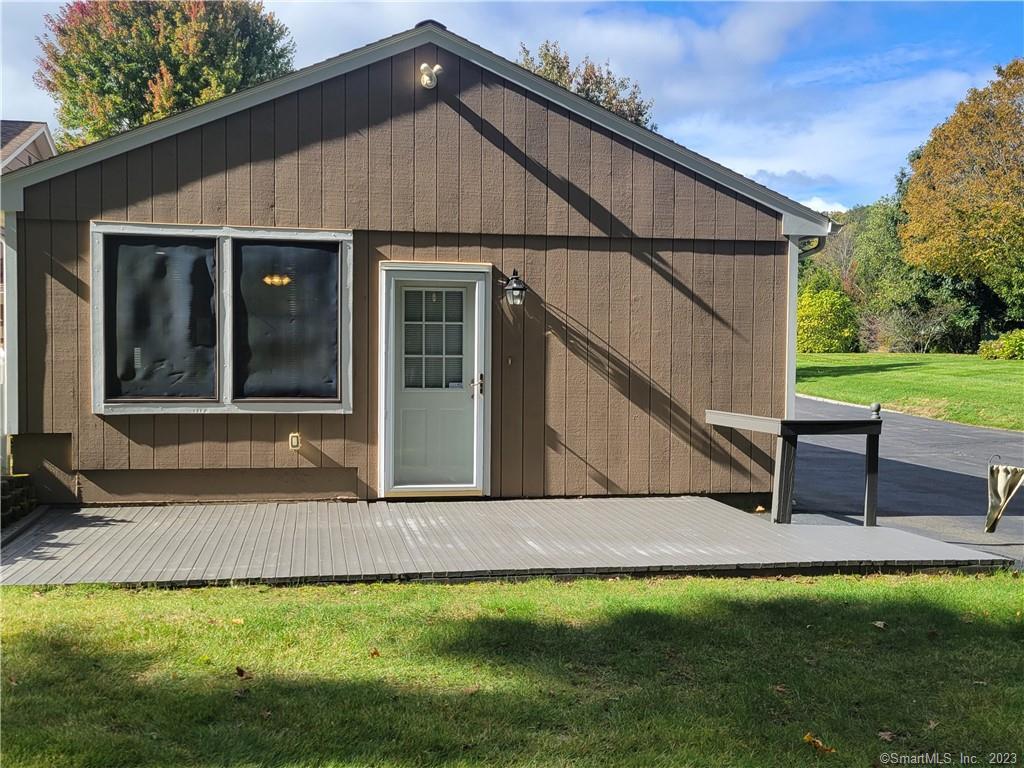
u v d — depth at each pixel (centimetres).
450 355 831
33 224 738
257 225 774
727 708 359
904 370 2748
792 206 877
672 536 693
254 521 716
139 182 752
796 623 480
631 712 351
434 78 793
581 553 626
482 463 825
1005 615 504
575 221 839
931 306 3741
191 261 763
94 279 742
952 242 2872
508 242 827
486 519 744
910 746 334
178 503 779
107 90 2672
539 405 840
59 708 334
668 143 850
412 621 457
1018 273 2938
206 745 310
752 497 891
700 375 870
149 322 757
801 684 389
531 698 361
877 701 375
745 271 876
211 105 759
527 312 834
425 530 695
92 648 400
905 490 1055
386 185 800
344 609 475
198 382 768
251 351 776
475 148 816
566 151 834
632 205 849
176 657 394
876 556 636
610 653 421
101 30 2656
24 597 489
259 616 457
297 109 780
